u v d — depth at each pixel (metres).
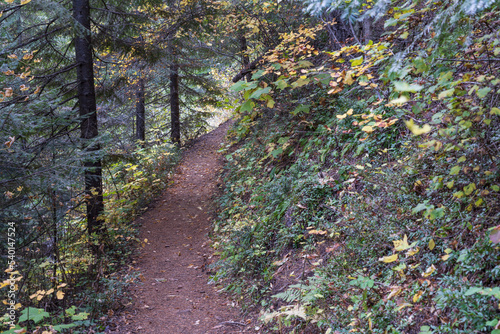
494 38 2.58
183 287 6.38
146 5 9.21
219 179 11.71
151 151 13.55
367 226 4.06
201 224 9.28
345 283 3.67
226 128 18.12
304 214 5.50
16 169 5.25
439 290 2.68
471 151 2.98
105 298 5.58
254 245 6.11
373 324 3.05
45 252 5.77
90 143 6.59
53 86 8.29
